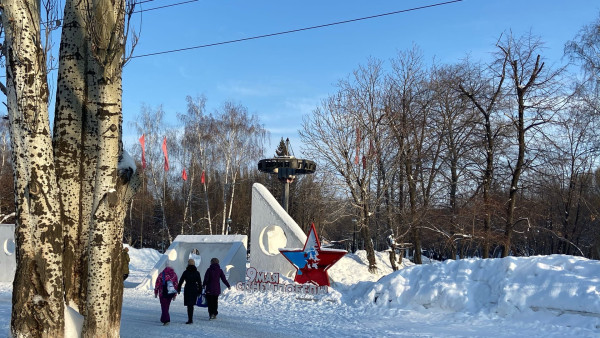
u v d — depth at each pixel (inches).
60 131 321.4
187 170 1963.6
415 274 567.2
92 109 327.9
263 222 787.4
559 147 877.2
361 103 1095.6
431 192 1099.3
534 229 977.5
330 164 1106.7
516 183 859.4
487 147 917.8
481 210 880.9
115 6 289.9
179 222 2078.0
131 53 301.7
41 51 270.7
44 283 265.3
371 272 1057.5
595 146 1057.5
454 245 957.2
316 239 675.4
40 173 266.4
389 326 468.4
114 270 306.8
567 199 1136.2
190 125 1856.5
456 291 509.4
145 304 629.9
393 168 1080.8
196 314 549.6
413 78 1103.6
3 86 287.6
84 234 323.0
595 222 1208.8
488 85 962.1
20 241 266.1
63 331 273.6
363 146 1087.0
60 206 279.4
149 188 2156.7
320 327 473.4
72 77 324.5
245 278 775.7
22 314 262.4
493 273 506.3
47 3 284.0
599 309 406.0
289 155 973.8
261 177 2190.0
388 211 1131.9
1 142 1994.3
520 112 848.3
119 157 324.8
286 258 692.1
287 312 565.9
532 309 448.8
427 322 478.3
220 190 2070.6
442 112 1043.3
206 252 821.9
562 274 455.5
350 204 1125.7
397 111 1073.5
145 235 2436.0
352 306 570.3
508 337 400.2
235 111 1807.3
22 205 266.5
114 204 293.0
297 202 1940.2
